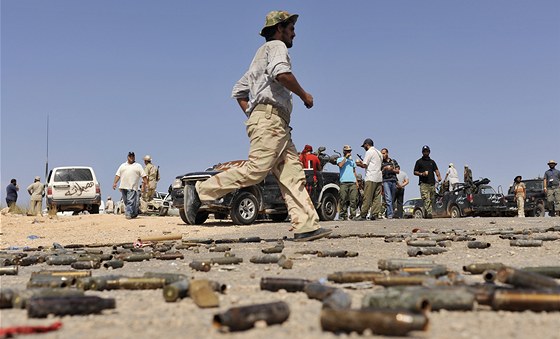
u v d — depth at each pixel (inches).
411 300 110.5
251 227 543.5
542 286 134.9
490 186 991.0
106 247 389.1
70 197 956.6
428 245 287.9
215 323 105.0
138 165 740.7
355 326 100.8
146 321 116.5
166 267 230.7
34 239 520.1
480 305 126.8
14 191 1047.0
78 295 140.1
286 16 306.0
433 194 699.4
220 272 204.5
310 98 298.4
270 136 302.7
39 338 104.3
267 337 101.0
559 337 101.9
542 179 1027.9
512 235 335.3
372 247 286.8
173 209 1106.1
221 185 312.2
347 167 680.4
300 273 192.5
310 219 317.4
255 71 303.7
